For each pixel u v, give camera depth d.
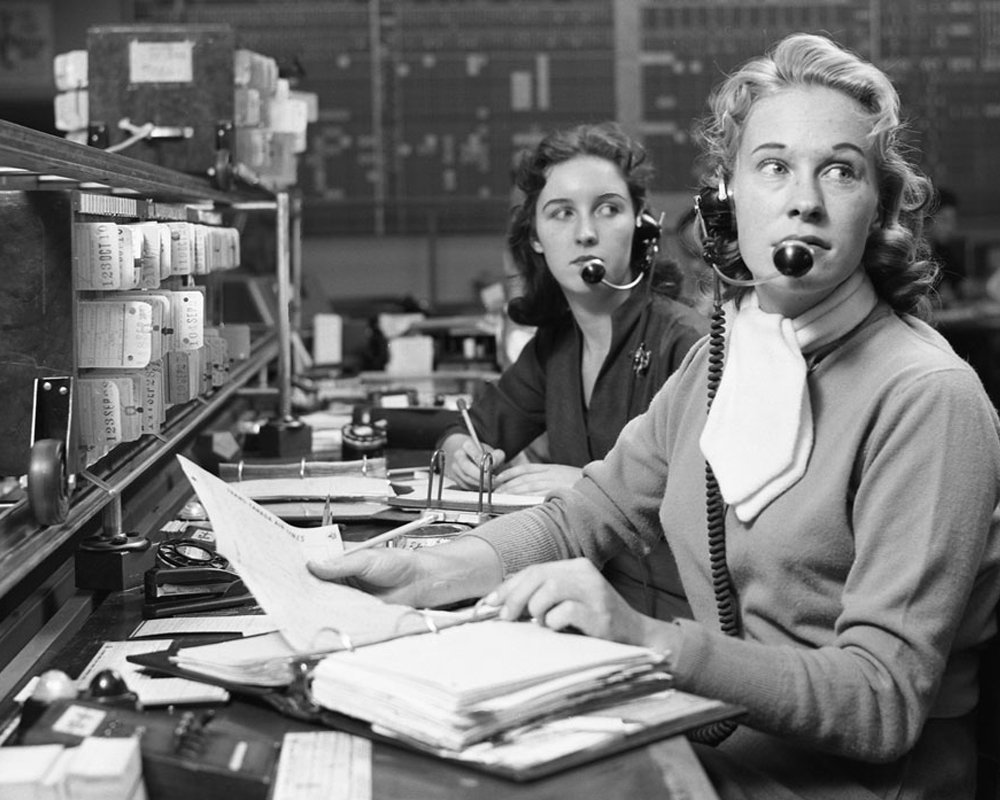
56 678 1.24
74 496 1.61
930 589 1.37
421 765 1.14
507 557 1.69
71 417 1.59
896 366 1.46
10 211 1.61
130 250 1.71
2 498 1.53
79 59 2.98
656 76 7.91
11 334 1.61
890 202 1.54
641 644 1.33
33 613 1.67
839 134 1.46
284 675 1.29
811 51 1.51
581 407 2.64
